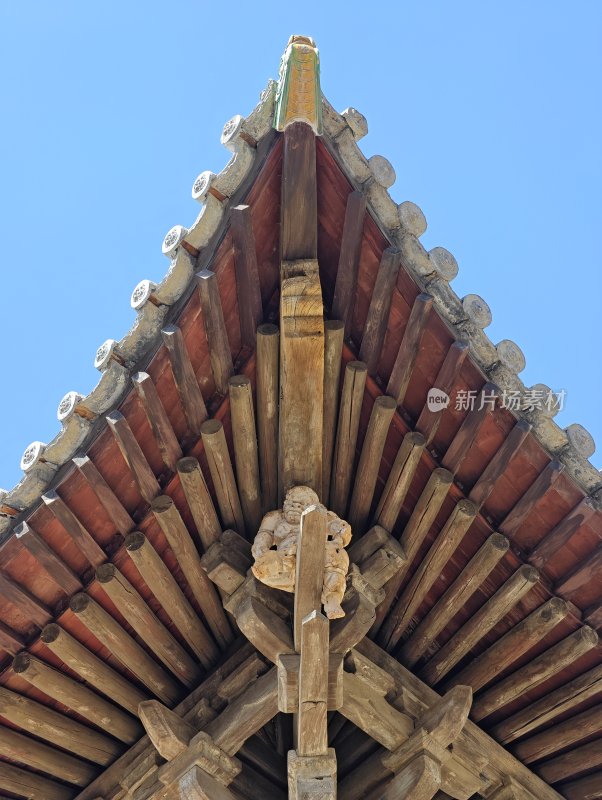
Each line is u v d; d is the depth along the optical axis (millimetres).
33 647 11344
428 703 11711
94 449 10547
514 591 11383
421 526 11258
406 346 10656
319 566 10039
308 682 10195
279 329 10578
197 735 11188
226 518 11172
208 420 10750
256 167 10391
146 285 10461
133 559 10984
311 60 9805
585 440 11047
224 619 11773
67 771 12039
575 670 11992
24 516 10711
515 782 12227
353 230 10305
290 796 10453
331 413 10844
